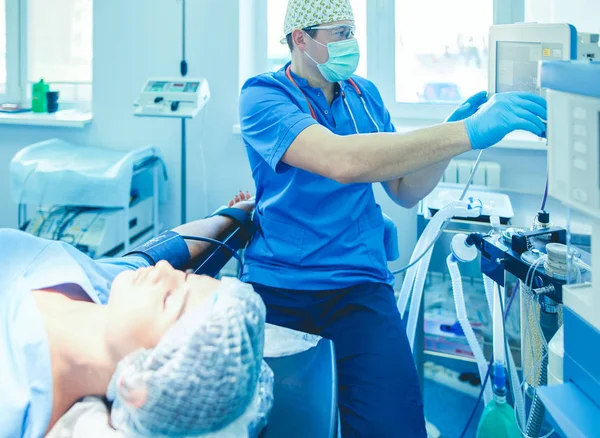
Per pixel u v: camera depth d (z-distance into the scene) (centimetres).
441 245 171
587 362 73
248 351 68
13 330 82
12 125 296
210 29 261
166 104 229
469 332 146
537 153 229
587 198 65
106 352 75
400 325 135
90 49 297
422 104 260
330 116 152
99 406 74
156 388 64
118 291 77
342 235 148
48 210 248
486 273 125
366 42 260
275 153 128
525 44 127
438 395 192
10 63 307
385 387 116
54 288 96
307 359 95
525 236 114
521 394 127
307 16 143
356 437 109
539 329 105
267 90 142
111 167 240
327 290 145
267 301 144
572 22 219
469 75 254
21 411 74
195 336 65
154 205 269
